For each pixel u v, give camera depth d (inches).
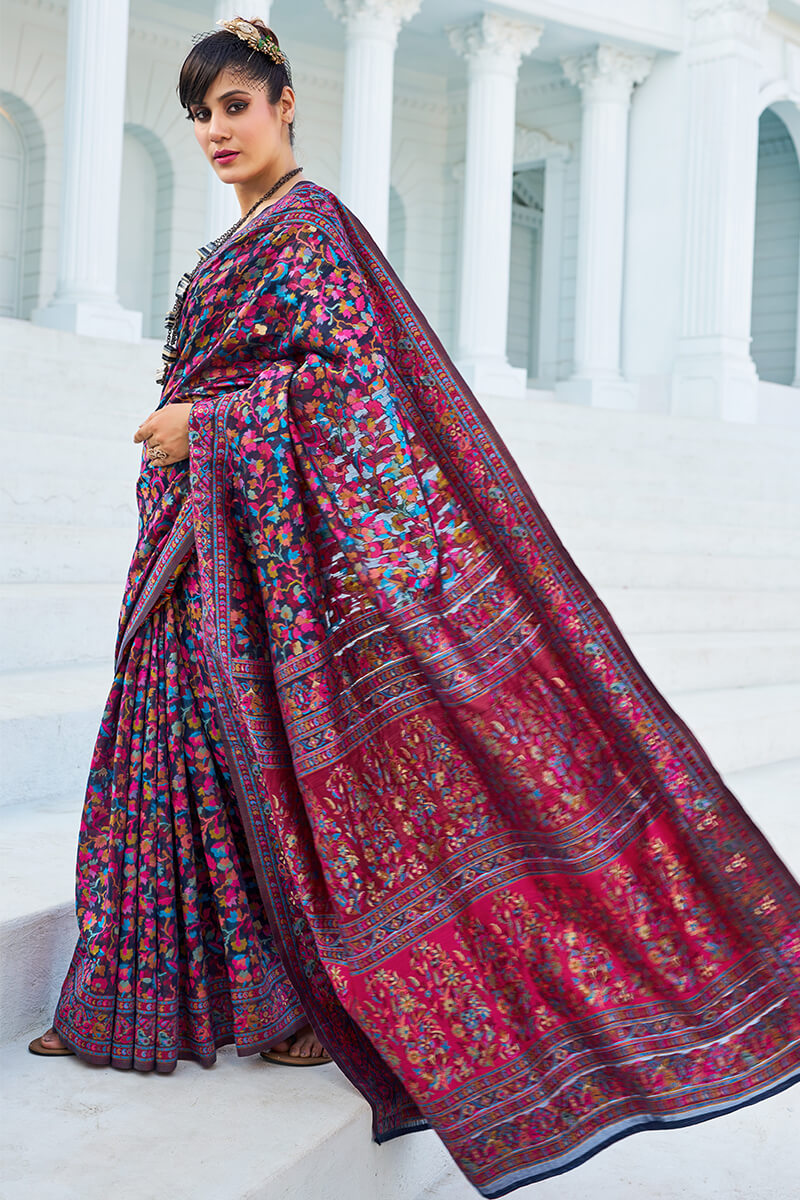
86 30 349.7
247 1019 74.2
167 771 73.7
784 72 533.3
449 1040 68.7
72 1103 69.7
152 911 73.1
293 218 71.3
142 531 75.8
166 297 493.7
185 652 74.0
